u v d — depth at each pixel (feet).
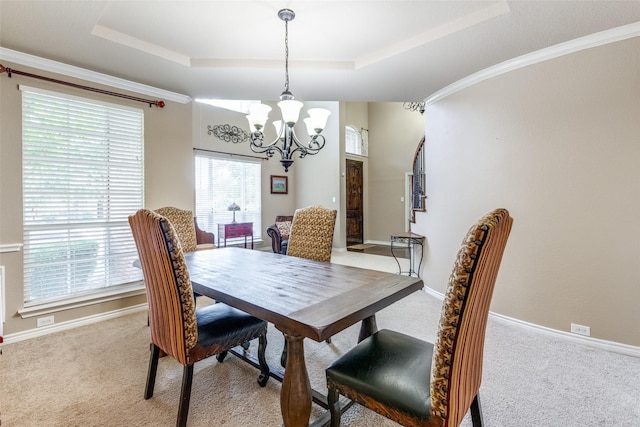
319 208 8.92
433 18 7.14
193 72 9.52
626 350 7.37
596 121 7.63
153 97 10.89
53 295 8.89
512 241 9.06
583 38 7.59
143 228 4.83
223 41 8.18
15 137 8.20
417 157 15.07
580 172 7.87
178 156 11.64
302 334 3.87
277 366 6.95
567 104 8.00
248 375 6.64
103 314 9.71
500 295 9.35
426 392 3.67
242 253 9.13
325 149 23.03
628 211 7.31
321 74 9.71
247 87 10.85
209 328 5.49
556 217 8.25
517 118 8.87
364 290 5.25
